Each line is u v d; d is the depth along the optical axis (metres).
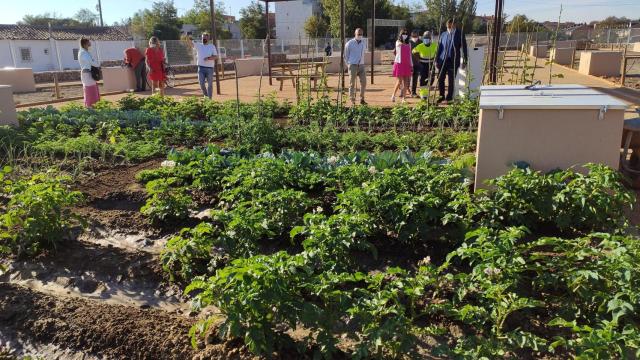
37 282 4.34
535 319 3.39
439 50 11.37
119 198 6.15
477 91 10.26
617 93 12.90
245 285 2.94
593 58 19.61
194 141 8.81
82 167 7.32
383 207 4.41
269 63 18.91
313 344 3.22
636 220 4.87
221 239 4.17
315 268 3.76
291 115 10.21
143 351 3.24
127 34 49.16
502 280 3.29
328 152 7.19
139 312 3.70
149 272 4.32
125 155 7.89
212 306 3.83
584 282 3.33
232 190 5.39
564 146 5.02
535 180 4.46
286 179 5.64
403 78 12.23
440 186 4.71
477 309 3.11
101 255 4.63
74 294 4.15
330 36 41.34
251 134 7.93
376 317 3.07
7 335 3.53
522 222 4.38
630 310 2.93
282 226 4.71
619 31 38.06
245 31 51.50
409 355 3.05
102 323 3.52
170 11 57.09
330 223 3.88
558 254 3.90
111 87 19.55
